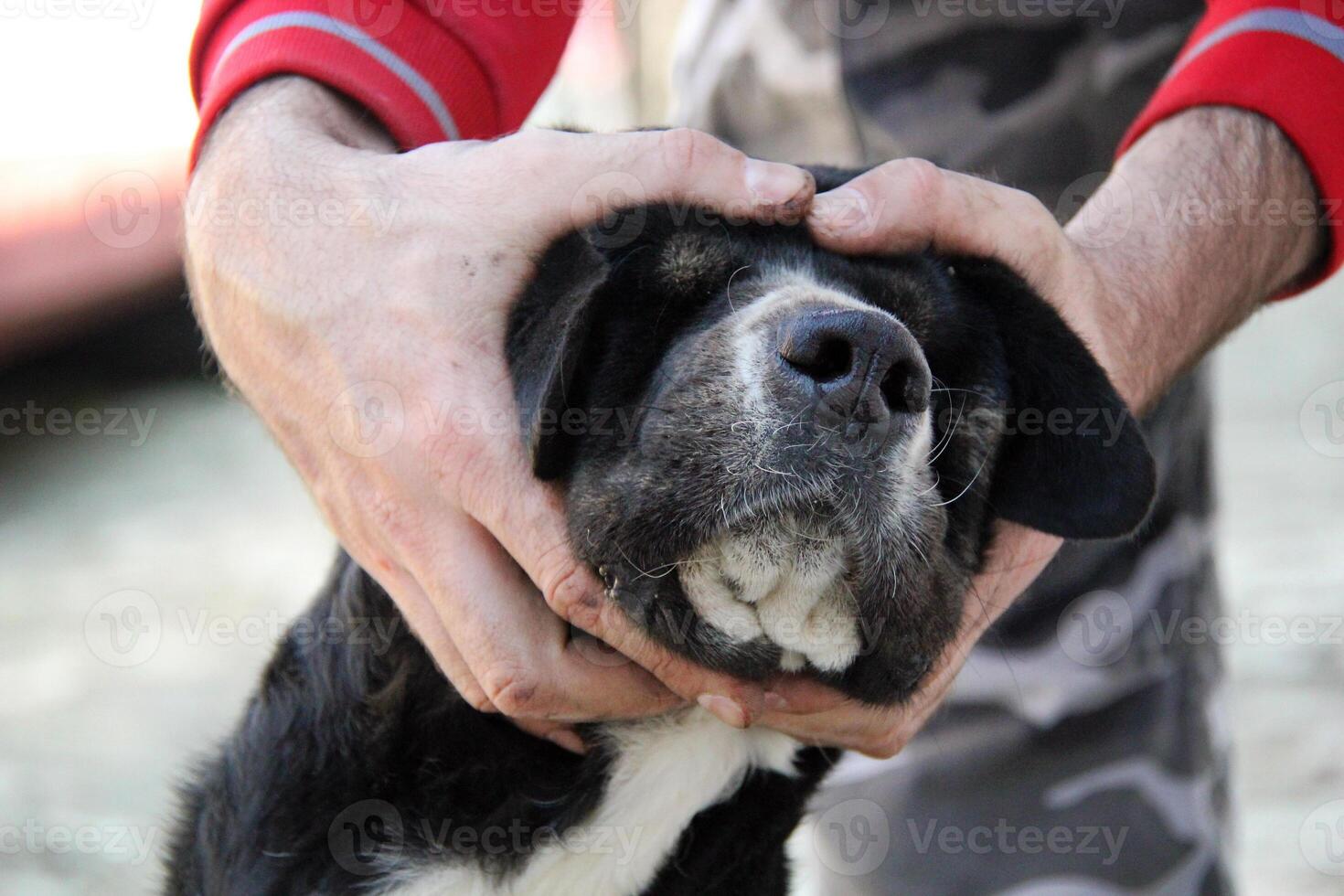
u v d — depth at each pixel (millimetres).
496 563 2041
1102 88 3225
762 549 1990
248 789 2383
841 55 3432
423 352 2025
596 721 2346
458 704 2291
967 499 2295
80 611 6293
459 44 2529
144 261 8789
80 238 7980
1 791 4625
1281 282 2736
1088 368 2234
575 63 8930
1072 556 3119
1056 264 2324
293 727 2377
